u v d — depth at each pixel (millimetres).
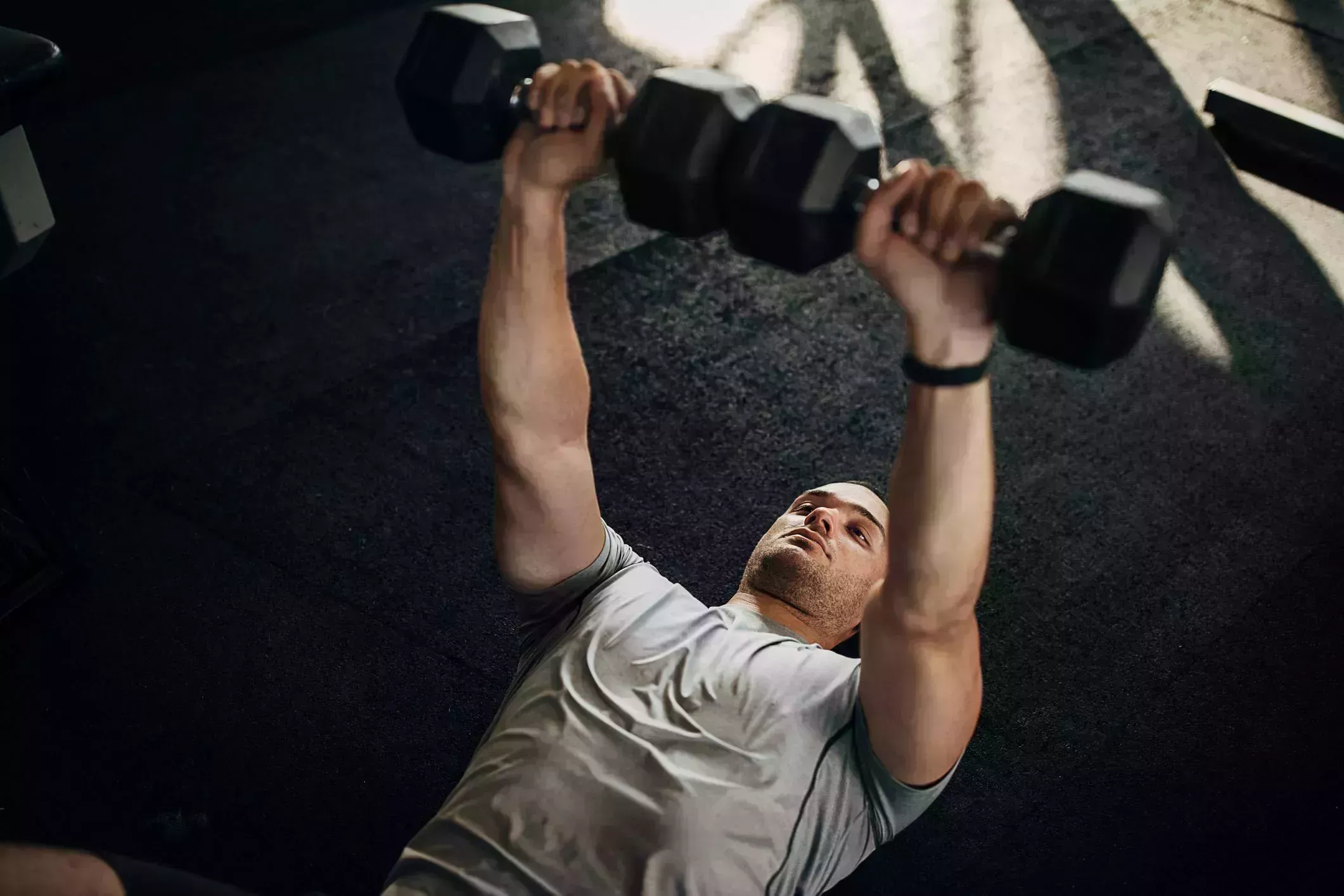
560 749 1392
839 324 2770
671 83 1094
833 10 3883
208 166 3244
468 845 1353
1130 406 2553
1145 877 1798
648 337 2727
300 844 1868
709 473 2422
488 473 2439
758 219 1059
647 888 1303
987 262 1000
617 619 1506
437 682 2078
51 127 3377
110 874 1271
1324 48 3689
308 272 2916
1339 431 2498
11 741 1998
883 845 1837
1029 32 3775
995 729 1979
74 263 2934
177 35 3703
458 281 2893
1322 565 2230
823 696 1424
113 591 2217
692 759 1365
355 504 2377
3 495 2105
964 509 1121
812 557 1742
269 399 2598
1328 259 2924
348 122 3412
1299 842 1834
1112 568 2230
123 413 2564
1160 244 926
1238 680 2049
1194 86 3531
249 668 2098
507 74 1228
